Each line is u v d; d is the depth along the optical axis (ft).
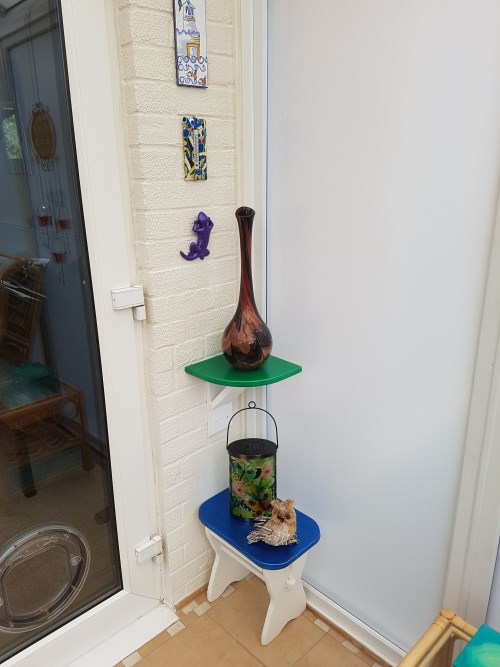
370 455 4.75
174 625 5.45
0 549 4.44
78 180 4.12
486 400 3.75
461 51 3.41
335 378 4.83
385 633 5.09
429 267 3.92
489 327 3.62
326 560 5.48
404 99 3.76
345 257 4.45
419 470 4.40
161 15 4.00
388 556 4.85
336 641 5.27
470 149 3.51
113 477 4.95
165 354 4.79
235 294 5.28
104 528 5.12
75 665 5.02
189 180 4.54
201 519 5.34
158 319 4.64
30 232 4.00
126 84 4.04
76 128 3.95
